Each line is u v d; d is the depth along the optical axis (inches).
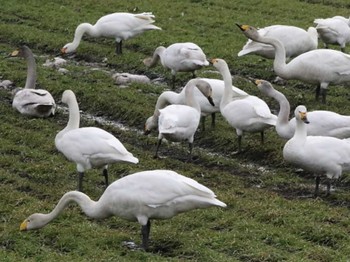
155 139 757.9
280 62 834.2
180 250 526.9
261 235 551.5
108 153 599.2
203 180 661.3
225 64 737.0
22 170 665.0
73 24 1115.9
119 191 514.3
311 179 679.7
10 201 598.5
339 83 826.8
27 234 546.6
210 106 750.5
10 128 760.3
